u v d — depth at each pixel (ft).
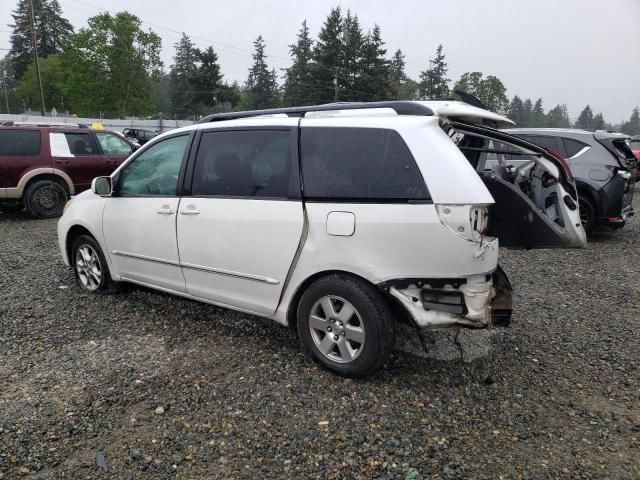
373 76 205.05
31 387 10.93
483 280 10.58
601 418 10.28
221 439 9.29
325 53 205.05
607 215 26.96
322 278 11.41
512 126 13.69
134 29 209.97
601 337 14.37
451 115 11.25
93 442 9.15
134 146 36.88
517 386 11.44
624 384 11.67
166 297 16.69
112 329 14.11
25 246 24.31
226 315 15.17
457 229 10.02
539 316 16.02
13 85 326.44
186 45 297.94
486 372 12.03
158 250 14.37
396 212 10.36
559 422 10.09
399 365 12.18
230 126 13.12
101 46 206.18
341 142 11.29
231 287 12.96
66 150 33.04
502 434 9.63
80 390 10.83
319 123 11.69
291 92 222.69
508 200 13.01
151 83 222.48
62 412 10.02
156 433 9.43
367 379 11.44
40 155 31.99
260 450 9.01
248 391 10.85
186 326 14.35
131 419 9.83
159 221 14.19
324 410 10.23
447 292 10.35
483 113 12.16
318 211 11.21
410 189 10.36
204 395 10.68
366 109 11.70
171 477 8.33
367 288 10.82
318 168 11.43
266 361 12.23
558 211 13.12
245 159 12.64
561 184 13.00
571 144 27.96
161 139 14.69
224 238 12.71
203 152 13.50
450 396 10.89
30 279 18.61
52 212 32.73
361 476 8.41
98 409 10.13
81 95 213.05
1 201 32.17
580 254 24.80
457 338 13.46
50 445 9.04
